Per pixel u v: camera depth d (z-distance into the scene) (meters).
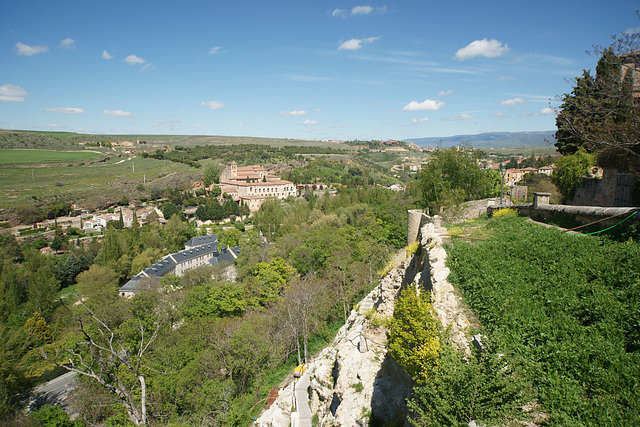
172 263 81.25
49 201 130.88
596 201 28.41
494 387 8.12
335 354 24.19
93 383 34.09
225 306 50.38
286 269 59.19
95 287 67.00
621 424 7.34
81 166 194.62
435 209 41.19
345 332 29.53
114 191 154.50
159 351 36.78
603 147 25.56
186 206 152.50
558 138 37.00
